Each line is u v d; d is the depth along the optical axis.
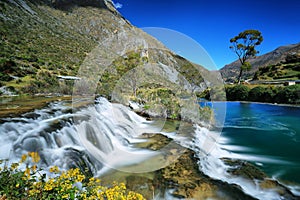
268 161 4.36
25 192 1.65
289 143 5.62
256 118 9.18
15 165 1.85
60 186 1.76
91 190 1.95
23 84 12.45
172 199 2.80
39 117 4.61
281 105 12.16
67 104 6.94
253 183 3.38
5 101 7.82
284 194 3.11
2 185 1.64
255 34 21.16
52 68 17.70
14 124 3.83
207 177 3.38
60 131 3.87
